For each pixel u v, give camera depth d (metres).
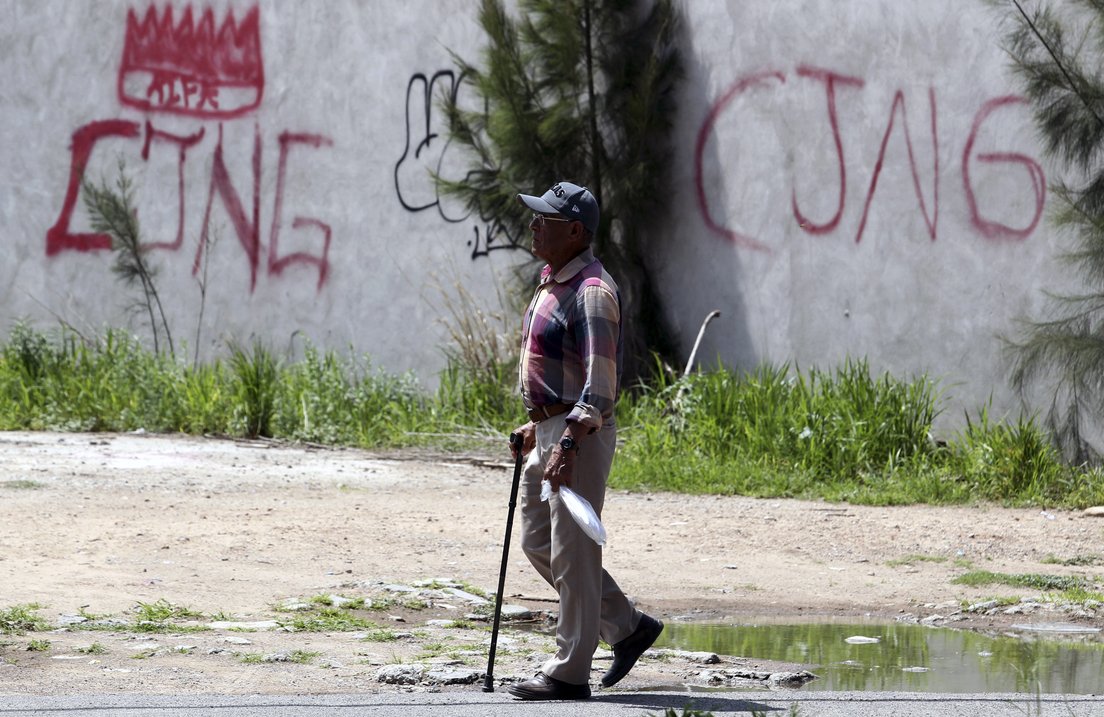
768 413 50.09
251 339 67.25
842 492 45.00
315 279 66.06
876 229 53.59
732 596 30.31
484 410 57.88
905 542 37.12
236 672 21.31
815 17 54.81
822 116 54.72
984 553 35.81
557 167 58.22
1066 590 31.16
